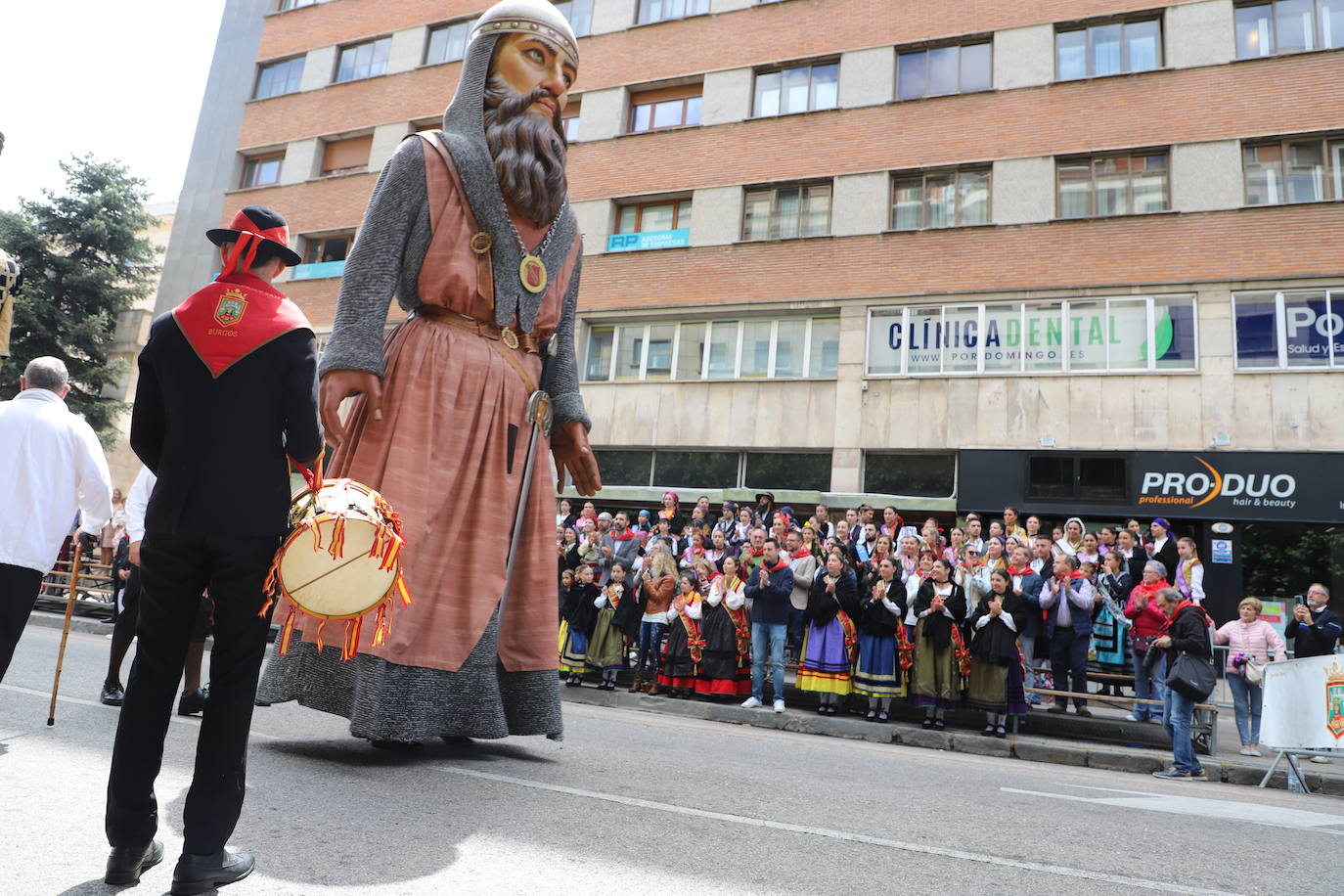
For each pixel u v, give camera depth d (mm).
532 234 4707
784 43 21719
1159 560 11680
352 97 27062
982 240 18797
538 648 4637
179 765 3873
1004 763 8500
